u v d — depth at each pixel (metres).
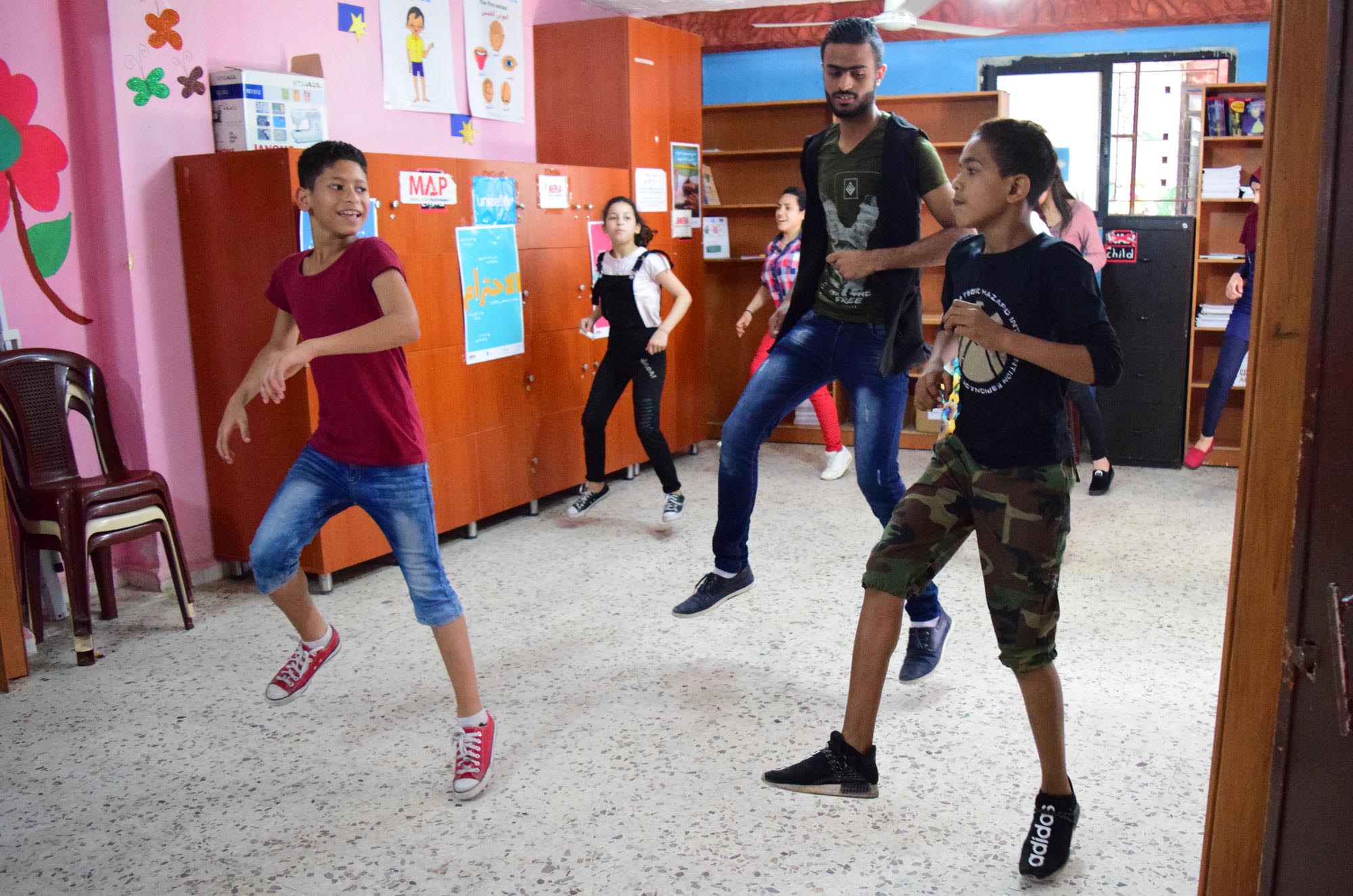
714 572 3.55
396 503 2.39
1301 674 1.20
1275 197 1.41
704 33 6.77
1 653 3.06
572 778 2.49
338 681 3.10
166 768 2.59
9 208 3.53
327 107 4.44
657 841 2.22
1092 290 1.94
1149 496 5.23
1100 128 6.24
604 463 4.82
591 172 5.21
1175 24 6.00
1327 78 1.16
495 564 4.21
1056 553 2.01
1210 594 3.76
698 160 6.18
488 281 4.53
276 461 3.89
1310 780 1.18
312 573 3.94
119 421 3.88
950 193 2.87
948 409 2.27
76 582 3.25
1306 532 1.20
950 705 2.85
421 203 4.16
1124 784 2.42
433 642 3.40
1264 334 1.45
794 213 5.49
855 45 2.84
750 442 3.29
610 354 4.75
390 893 2.05
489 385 4.59
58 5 3.62
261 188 3.71
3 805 2.42
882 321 3.03
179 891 2.08
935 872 2.09
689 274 6.14
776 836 2.23
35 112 3.58
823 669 3.11
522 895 2.04
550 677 3.09
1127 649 3.25
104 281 3.79
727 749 2.62
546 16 5.84
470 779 2.40
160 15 3.74
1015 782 2.44
